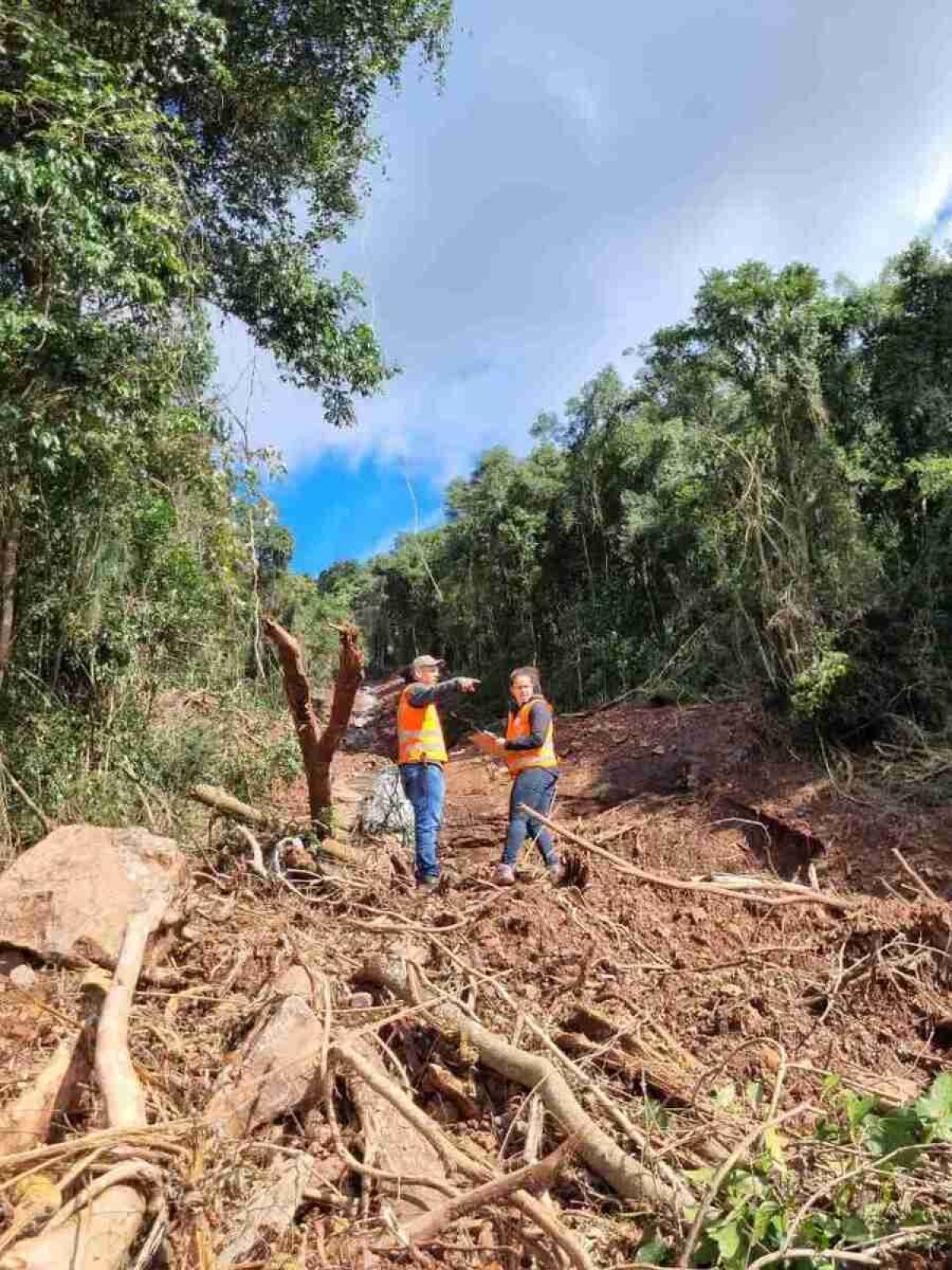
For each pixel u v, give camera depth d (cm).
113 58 850
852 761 837
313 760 707
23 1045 357
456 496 2262
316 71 1073
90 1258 204
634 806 896
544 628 2027
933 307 1027
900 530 1024
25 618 709
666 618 1556
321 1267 254
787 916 561
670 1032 427
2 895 420
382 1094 293
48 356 636
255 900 564
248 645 910
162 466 750
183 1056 347
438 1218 255
